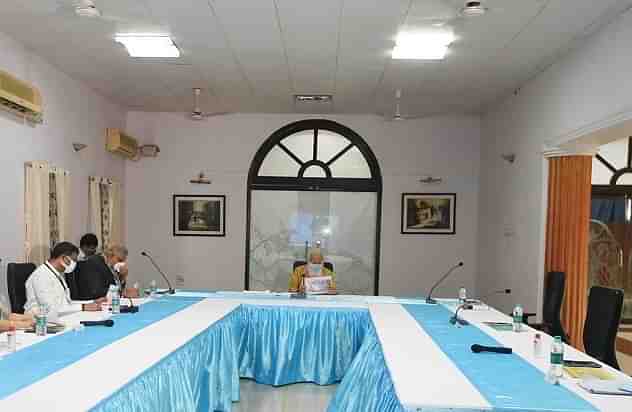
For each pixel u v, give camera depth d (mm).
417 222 7254
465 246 7230
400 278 7266
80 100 5777
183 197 7332
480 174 7137
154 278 7293
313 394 3992
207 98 6461
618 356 5125
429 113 7098
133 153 7043
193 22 3957
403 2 3508
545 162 4859
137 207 7316
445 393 1997
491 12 3627
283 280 7371
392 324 3455
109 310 3688
